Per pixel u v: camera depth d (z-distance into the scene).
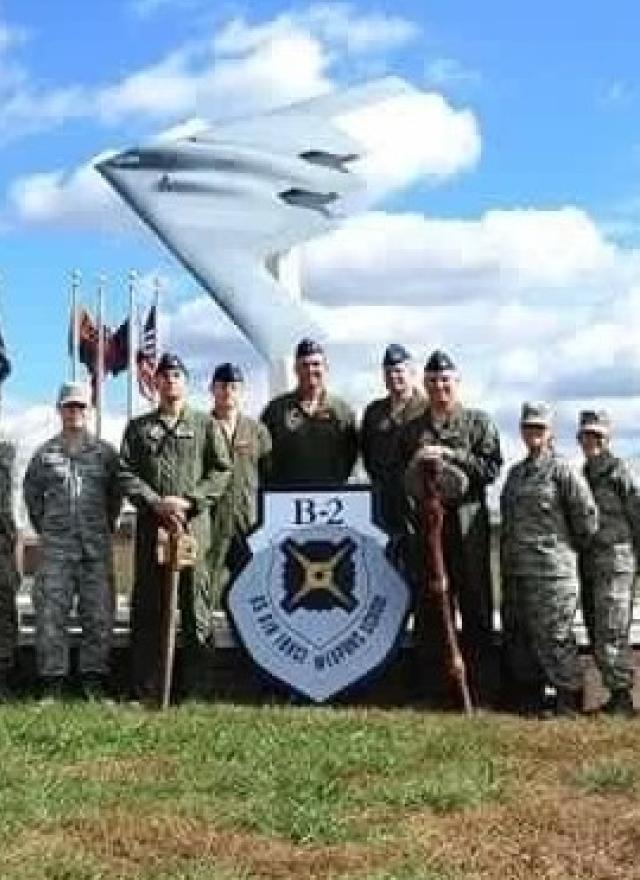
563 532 10.77
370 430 11.16
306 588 10.97
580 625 11.34
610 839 7.45
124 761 8.87
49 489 10.89
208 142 13.77
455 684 10.55
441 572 10.57
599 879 6.93
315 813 7.68
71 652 11.16
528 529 10.77
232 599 11.03
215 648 11.12
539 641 10.73
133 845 7.25
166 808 7.87
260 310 13.55
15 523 11.12
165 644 10.57
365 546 10.94
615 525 10.89
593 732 9.76
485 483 10.82
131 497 10.75
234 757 8.91
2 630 11.02
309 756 8.83
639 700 11.26
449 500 10.73
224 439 11.00
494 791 8.30
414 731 9.63
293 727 9.66
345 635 10.90
